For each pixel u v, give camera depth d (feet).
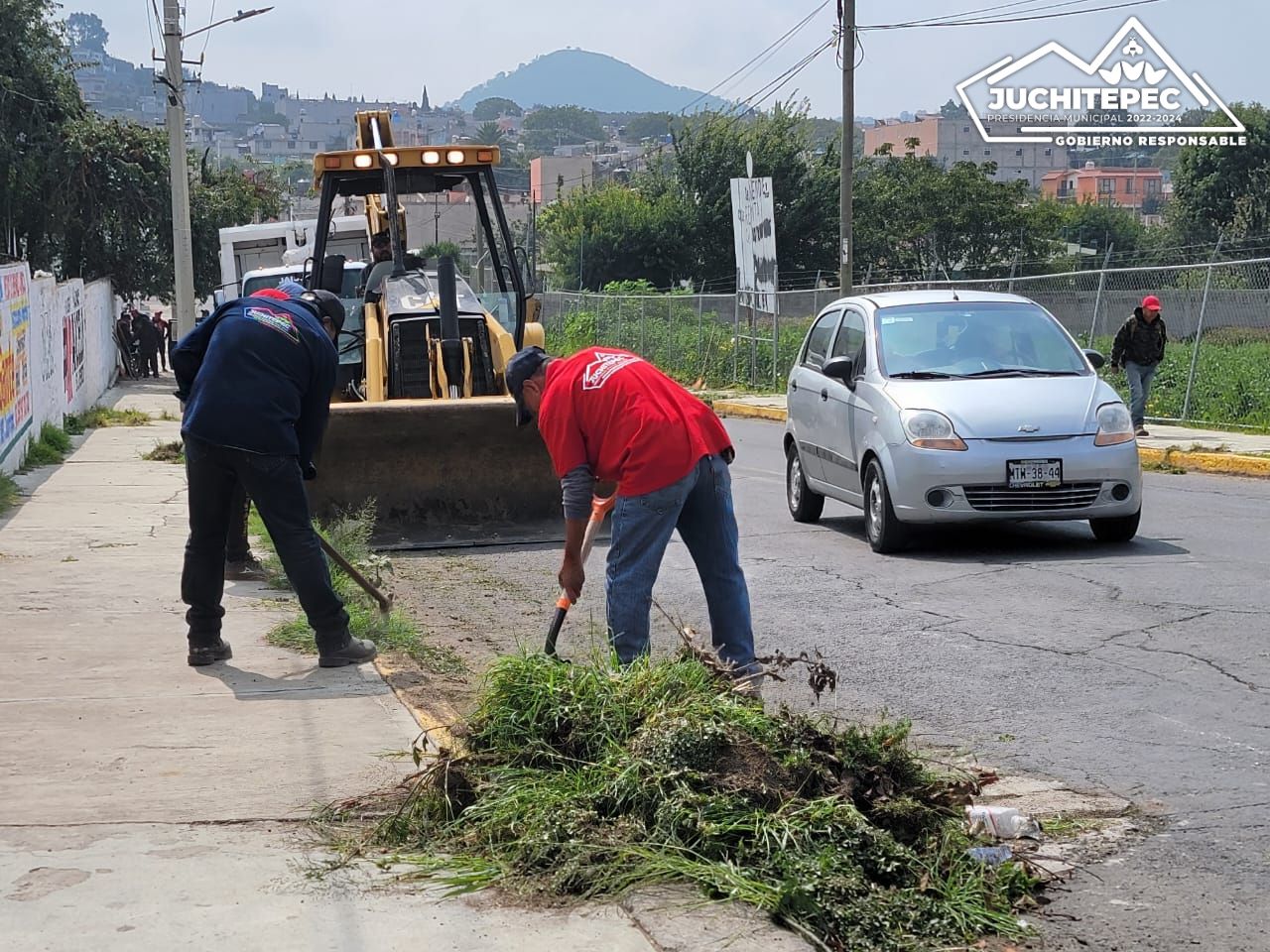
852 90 90.58
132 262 130.82
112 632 24.53
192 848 13.99
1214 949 12.32
